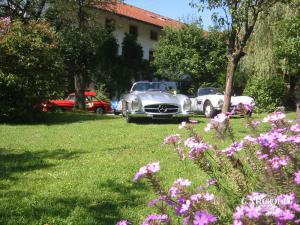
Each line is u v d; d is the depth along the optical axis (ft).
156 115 47.93
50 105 62.34
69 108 83.87
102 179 20.06
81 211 15.33
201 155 8.71
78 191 18.08
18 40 50.90
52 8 84.74
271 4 35.78
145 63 131.44
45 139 34.71
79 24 82.38
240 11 35.01
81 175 21.03
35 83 51.65
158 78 134.72
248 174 8.39
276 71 78.07
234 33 37.63
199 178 19.49
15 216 14.74
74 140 33.94
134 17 132.67
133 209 15.52
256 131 9.08
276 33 70.64
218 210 6.83
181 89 113.70
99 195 17.42
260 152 7.80
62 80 55.57
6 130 41.70
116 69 122.42
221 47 109.60
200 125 41.88
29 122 52.11
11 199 16.85
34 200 16.75
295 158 7.50
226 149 8.67
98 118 57.82
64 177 20.67
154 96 49.32
